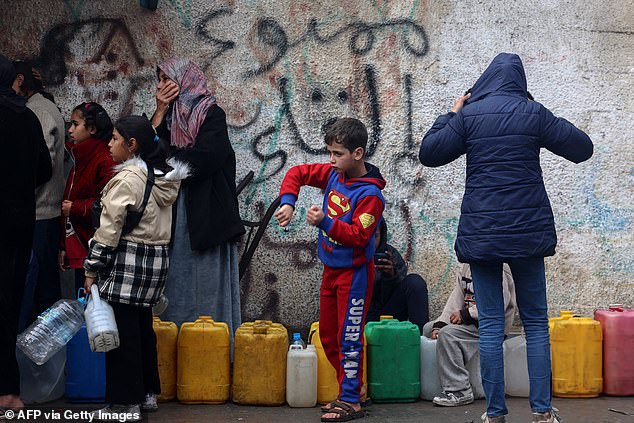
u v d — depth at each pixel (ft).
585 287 21.31
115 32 20.95
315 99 21.18
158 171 15.38
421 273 21.16
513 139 14.12
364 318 15.96
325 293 16.15
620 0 21.47
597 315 18.13
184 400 16.92
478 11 21.30
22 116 15.87
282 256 21.07
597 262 21.35
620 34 21.45
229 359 17.11
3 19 20.86
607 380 17.78
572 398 17.63
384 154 21.20
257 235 20.10
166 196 15.44
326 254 15.89
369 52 21.24
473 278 14.56
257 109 21.12
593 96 21.42
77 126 17.94
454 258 21.20
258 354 16.83
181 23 21.02
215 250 18.83
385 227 19.24
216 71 21.08
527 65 21.36
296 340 17.19
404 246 21.16
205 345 16.89
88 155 17.94
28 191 15.88
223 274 18.97
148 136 15.33
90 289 15.07
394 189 21.20
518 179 14.06
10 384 15.24
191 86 18.99
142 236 15.16
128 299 15.01
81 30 20.94
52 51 20.90
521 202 14.01
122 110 20.99
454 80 21.27
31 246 16.15
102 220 14.85
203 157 18.38
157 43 20.99
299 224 21.11
